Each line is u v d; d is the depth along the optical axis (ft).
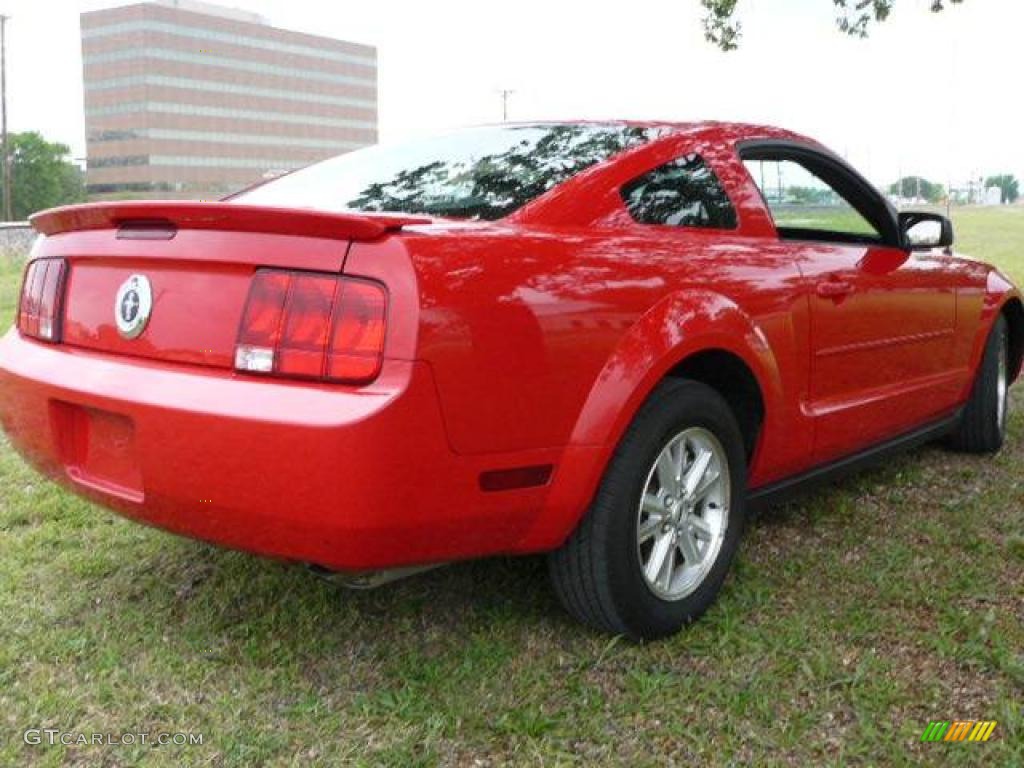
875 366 11.62
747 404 10.02
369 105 522.88
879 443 12.38
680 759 7.35
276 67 475.72
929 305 12.56
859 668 8.38
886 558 10.82
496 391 7.44
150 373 7.72
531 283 7.72
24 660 8.71
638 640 8.95
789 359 10.05
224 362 7.40
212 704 8.04
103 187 448.65
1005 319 15.19
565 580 8.72
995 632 8.95
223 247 7.42
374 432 6.84
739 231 10.12
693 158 10.00
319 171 10.80
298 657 8.80
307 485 6.97
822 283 10.52
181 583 10.36
